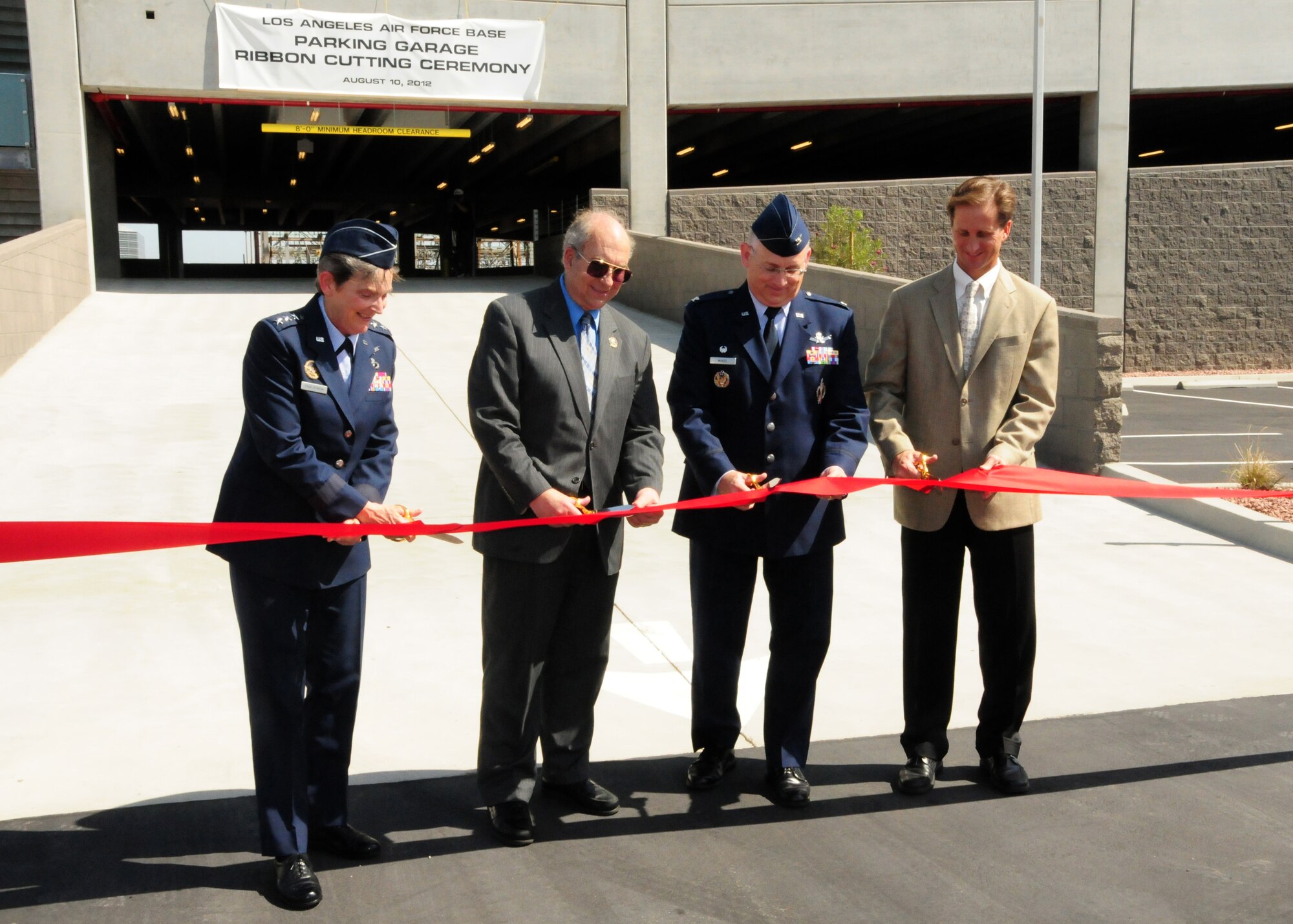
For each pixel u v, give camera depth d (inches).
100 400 415.8
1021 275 753.0
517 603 134.1
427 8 719.7
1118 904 117.8
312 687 130.1
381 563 254.5
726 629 147.0
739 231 767.1
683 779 150.8
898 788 146.7
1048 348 149.1
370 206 1459.2
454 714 171.0
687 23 762.8
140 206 1441.9
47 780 147.3
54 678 183.8
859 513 304.7
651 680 187.8
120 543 110.3
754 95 771.4
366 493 126.6
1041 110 590.6
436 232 1673.2
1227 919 114.6
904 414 152.8
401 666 191.0
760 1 765.3
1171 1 768.3
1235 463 373.4
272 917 115.7
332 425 124.8
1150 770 150.9
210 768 151.7
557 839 133.6
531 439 135.4
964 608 220.2
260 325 123.1
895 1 769.6
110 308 630.5
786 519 142.4
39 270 532.1
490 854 129.8
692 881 123.5
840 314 149.2
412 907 118.0
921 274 752.3
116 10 675.4
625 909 117.6
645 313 700.0
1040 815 138.7
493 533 135.0
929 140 1026.7
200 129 922.7
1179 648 199.6
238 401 419.8
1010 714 147.1
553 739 142.3
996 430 148.1
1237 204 750.5
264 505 124.6
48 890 120.1
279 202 1333.7
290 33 698.2
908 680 150.0
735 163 1184.2
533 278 921.5
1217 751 156.6
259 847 131.0
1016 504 144.3
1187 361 760.3
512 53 735.1
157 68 684.1
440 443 369.4
